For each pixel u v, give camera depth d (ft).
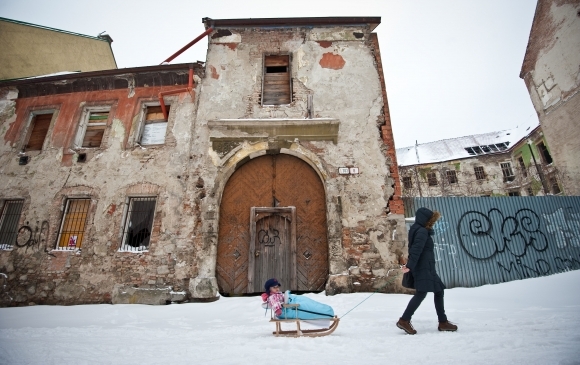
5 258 30.37
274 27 36.35
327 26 36.19
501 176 97.60
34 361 9.77
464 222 28.63
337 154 30.42
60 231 31.27
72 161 33.45
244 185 31.04
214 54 35.42
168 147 32.40
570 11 41.42
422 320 15.55
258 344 11.55
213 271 27.40
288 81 35.12
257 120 31.45
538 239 28.37
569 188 41.93
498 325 13.56
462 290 25.00
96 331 16.26
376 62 34.40
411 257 13.03
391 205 28.55
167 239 28.94
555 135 44.11
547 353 8.80
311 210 29.96
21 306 28.43
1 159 35.24
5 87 38.63
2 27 41.57
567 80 42.11
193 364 9.04
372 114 31.99
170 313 22.30
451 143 113.29
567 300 20.16
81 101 36.68
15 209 33.53
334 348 10.52
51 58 46.93
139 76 35.86
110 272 28.53
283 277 28.04
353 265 26.78
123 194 31.17
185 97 34.42
